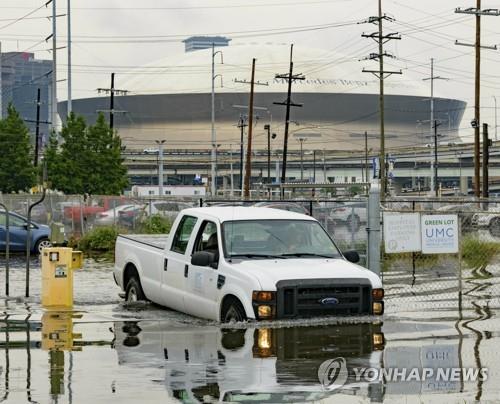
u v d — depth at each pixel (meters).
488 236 39.16
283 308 15.41
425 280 25.80
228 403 10.42
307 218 17.44
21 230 39.16
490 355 13.43
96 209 49.59
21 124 90.62
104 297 22.42
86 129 87.12
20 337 15.20
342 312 15.87
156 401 10.52
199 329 15.85
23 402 10.48
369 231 20.84
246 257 16.44
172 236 18.31
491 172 190.75
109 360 13.02
